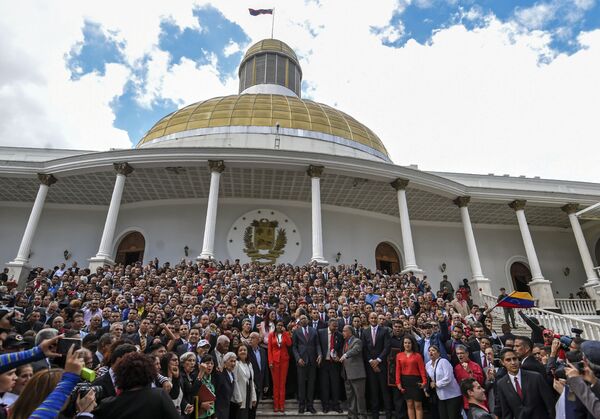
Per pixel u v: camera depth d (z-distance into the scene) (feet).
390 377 25.76
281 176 66.59
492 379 22.26
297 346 28.32
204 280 42.32
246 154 60.85
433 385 23.45
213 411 19.56
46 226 72.90
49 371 10.27
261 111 84.17
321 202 76.95
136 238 73.77
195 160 60.70
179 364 19.07
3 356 10.16
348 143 84.07
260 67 119.55
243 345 24.00
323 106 96.22
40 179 63.16
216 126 79.92
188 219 73.31
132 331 24.58
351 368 25.94
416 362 24.70
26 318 29.60
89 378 9.71
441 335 27.48
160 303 34.35
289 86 118.21
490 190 73.41
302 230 74.54
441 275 80.69
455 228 85.66
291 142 78.38
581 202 76.02
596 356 14.12
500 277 83.10
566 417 14.87
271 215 74.38
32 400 9.53
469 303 52.16
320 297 36.47
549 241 88.28
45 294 37.52
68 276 45.62
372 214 81.00
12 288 42.32
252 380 24.07
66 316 30.27
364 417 25.00
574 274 86.12
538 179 81.20
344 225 77.66
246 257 70.90
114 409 10.28
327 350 28.37
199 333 24.49
